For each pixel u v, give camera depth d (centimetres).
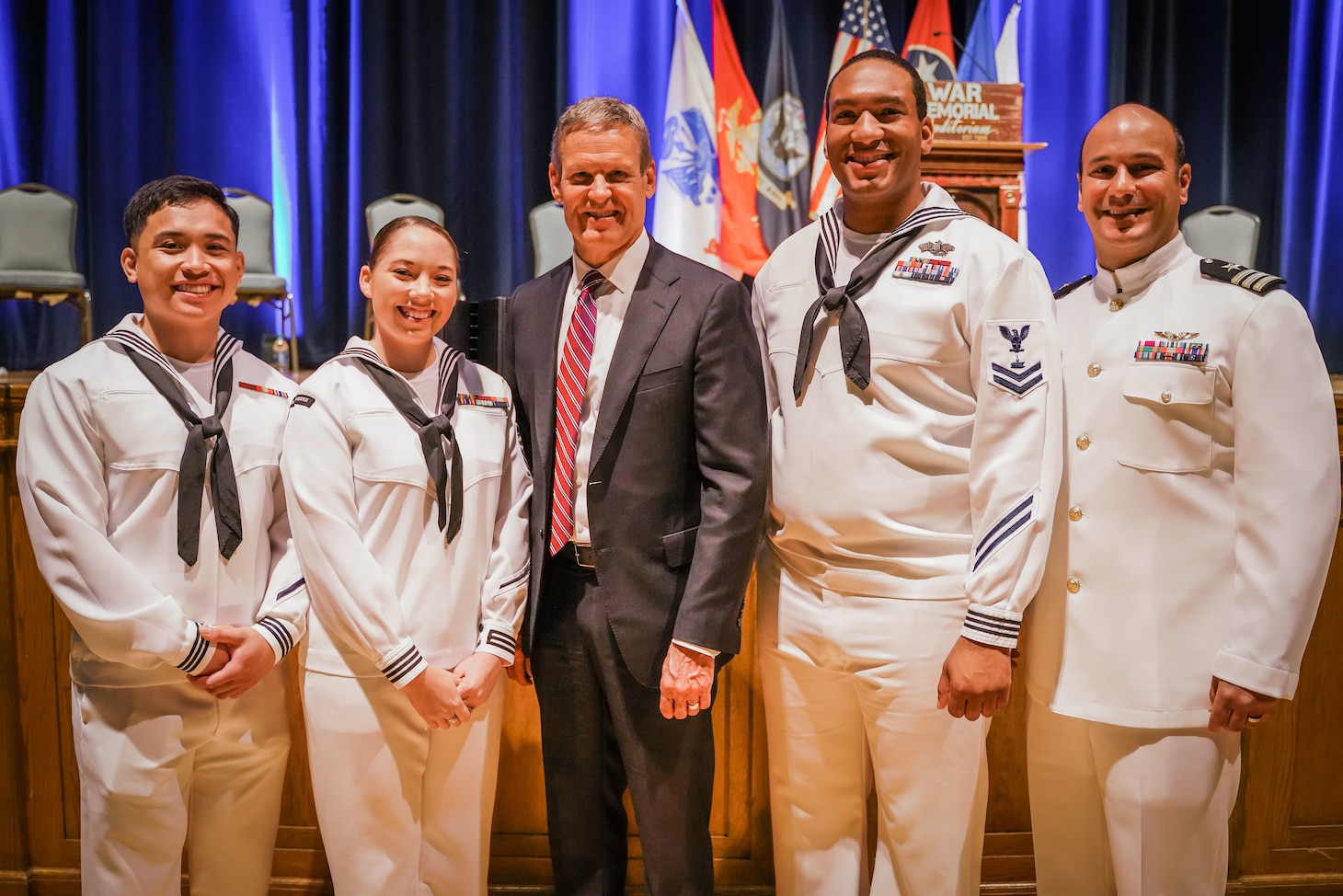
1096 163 162
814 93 500
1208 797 154
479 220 505
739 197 489
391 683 158
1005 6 495
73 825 211
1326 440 149
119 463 159
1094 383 162
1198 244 441
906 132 158
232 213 169
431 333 164
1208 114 504
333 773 158
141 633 153
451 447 162
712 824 207
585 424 163
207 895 170
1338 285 513
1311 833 212
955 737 156
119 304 509
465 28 496
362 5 490
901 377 157
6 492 205
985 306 153
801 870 171
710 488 157
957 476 157
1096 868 171
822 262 166
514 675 177
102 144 498
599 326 164
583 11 496
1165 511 154
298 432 159
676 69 483
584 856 170
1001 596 147
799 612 164
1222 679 149
